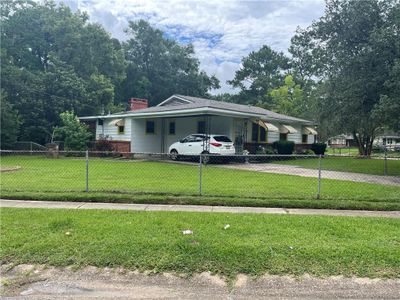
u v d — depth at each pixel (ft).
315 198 26.78
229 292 12.15
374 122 47.32
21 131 86.74
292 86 141.08
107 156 74.95
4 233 17.01
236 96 197.26
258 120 69.46
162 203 25.70
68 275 13.20
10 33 98.17
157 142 79.82
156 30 168.04
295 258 14.37
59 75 92.12
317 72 60.34
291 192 29.40
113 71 129.29
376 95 45.06
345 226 19.13
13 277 13.01
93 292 12.08
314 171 48.70
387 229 18.70
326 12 48.85
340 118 53.98
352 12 45.65
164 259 14.23
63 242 15.81
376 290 12.28
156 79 167.53
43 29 100.89
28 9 100.12
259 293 12.09
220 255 14.49
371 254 14.74
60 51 103.04
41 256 14.49
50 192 27.63
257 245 15.57
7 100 83.15
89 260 14.17
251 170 48.37
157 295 11.93
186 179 37.45
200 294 12.01
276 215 21.85
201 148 60.39
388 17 43.50
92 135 82.79
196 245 15.49
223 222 19.71
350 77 46.06
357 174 45.52
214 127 70.59
